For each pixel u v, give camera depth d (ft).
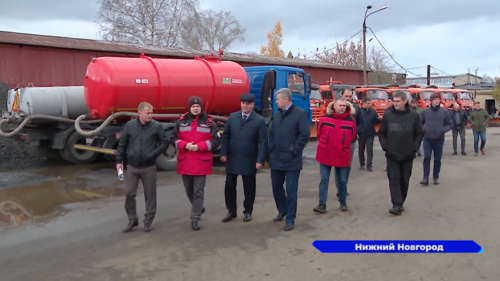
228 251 15.38
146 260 14.57
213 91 33.68
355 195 24.47
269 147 18.43
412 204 22.04
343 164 20.21
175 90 32.01
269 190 25.93
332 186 27.17
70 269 13.83
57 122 35.47
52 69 61.82
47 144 37.32
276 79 37.58
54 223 18.93
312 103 60.18
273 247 15.76
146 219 17.85
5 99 49.60
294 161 17.90
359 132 23.02
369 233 17.26
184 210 21.16
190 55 74.84
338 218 19.56
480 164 35.99
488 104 124.26
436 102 26.58
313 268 13.78
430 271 13.48
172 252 15.31
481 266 13.82
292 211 17.92
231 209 19.30
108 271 13.67
